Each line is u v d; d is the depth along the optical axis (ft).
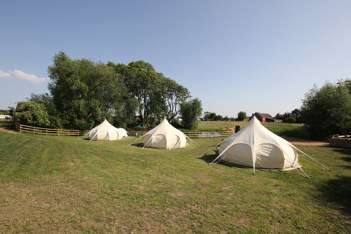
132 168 32.12
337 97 87.71
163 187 24.35
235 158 37.78
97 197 20.68
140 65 146.92
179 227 15.87
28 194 20.66
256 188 25.18
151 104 144.77
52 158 34.94
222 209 19.15
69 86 108.47
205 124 156.56
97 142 69.00
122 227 15.56
